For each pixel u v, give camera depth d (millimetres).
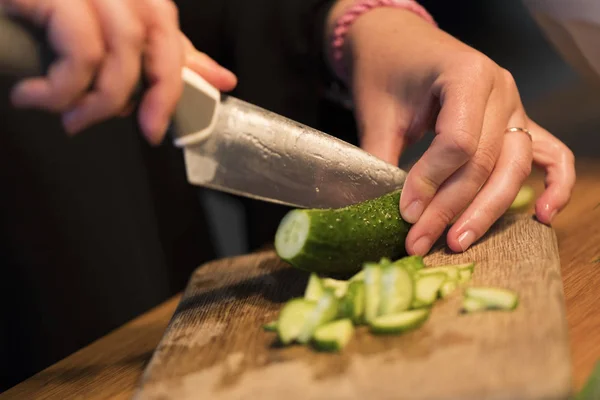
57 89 406
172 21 439
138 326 583
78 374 522
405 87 568
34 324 693
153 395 432
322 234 486
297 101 719
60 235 695
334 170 528
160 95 436
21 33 407
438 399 385
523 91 1107
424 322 439
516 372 388
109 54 411
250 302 526
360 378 406
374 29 603
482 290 445
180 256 755
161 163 733
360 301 451
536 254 498
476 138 502
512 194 529
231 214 961
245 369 437
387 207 516
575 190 648
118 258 722
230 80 514
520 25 1284
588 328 449
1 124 664
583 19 651
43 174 685
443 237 558
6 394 510
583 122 811
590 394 383
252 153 508
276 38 694
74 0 400
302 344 447
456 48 543
